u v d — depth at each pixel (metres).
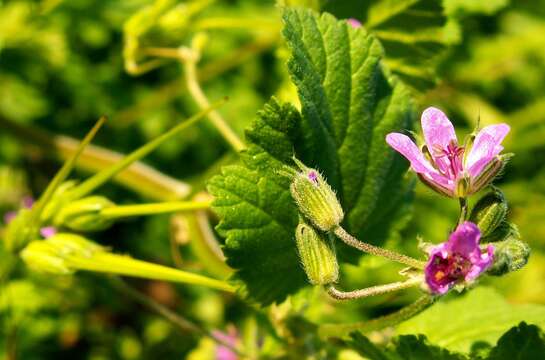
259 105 0.32
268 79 0.32
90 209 0.20
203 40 0.25
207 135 0.32
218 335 0.25
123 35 0.32
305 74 0.18
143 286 0.29
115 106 0.32
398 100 0.19
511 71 0.34
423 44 0.21
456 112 0.33
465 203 0.17
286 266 0.19
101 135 0.31
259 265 0.18
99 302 0.29
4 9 0.29
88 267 0.20
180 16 0.25
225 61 0.30
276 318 0.20
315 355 0.20
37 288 0.28
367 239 0.19
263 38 0.29
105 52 0.32
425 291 0.16
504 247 0.16
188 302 0.29
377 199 0.19
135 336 0.29
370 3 0.21
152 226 0.31
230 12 0.32
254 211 0.18
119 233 0.30
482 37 0.33
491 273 0.16
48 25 0.30
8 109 0.30
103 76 0.32
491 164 0.17
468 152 0.17
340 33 0.19
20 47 0.30
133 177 0.25
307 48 0.18
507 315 0.20
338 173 0.19
